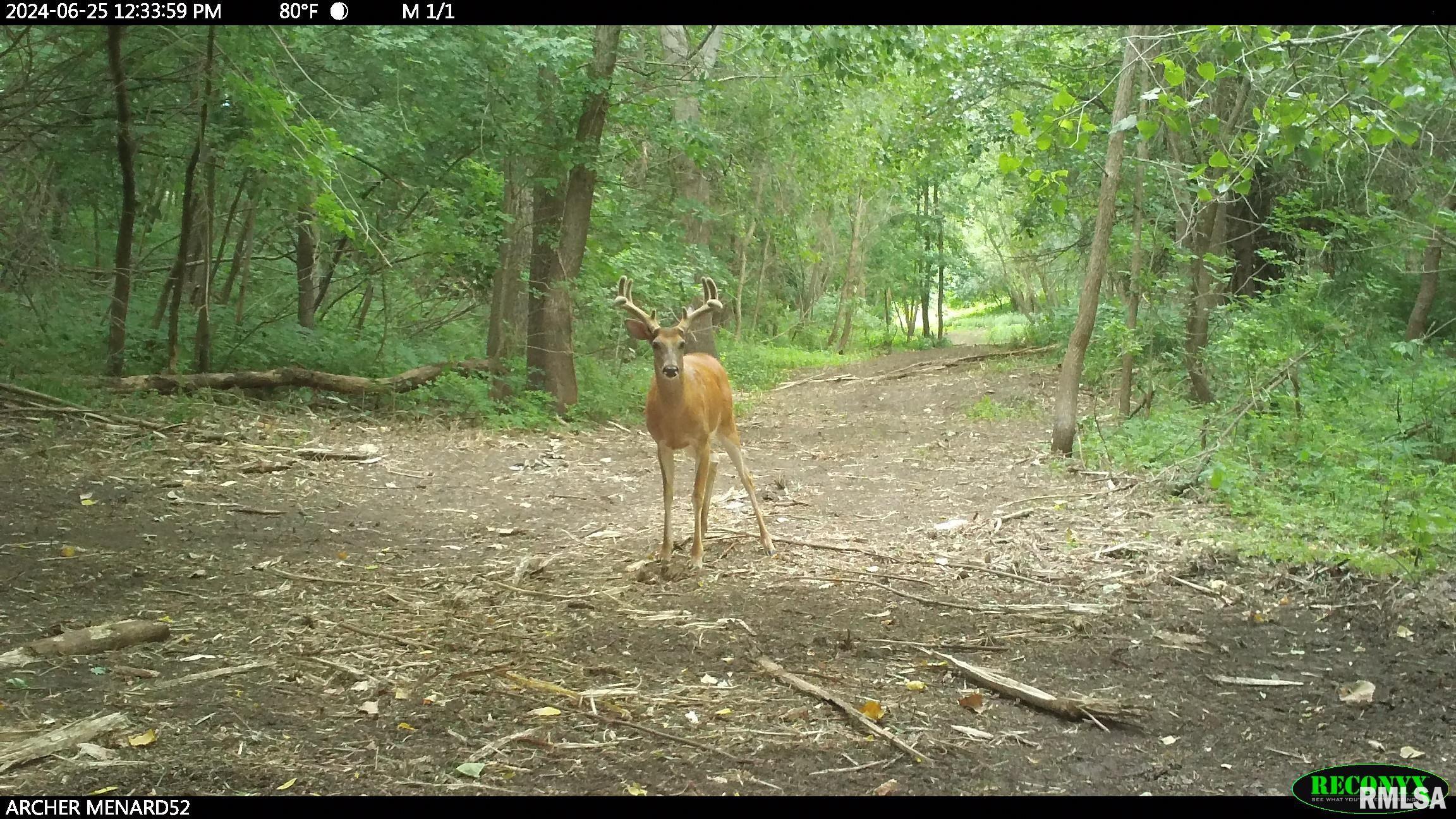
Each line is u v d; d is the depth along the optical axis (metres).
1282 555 6.67
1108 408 14.41
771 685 4.73
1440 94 5.02
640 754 4.02
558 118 13.56
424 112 13.16
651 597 6.06
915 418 15.42
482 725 4.23
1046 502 8.81
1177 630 5.60
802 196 25.70
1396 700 4.68
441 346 17.33
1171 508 8.34
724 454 11.89
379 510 8.27
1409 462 8.59
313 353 14.07
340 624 5.41
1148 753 4.16
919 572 6.64
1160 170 12.19
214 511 7.80
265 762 3.84
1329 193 13.73
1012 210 28.47
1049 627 5.62
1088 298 10.80
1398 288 15.66
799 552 7.13
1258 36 5.35
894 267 34.88
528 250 16.64
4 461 8.59
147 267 15.23
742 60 17.50
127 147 11.25
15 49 11.18
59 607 5.50
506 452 11.23
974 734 4.27
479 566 6.68
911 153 16.75
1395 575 6.18
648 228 18.41
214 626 5.32
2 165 11.82
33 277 12.40
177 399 11.48
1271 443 9.47
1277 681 4.91
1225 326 13.16
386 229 14.19
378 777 3.77
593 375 15.59
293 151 10.34
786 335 32.34
